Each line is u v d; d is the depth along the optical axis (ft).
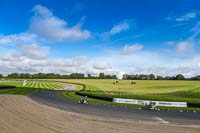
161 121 98.99
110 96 215.51
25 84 407.85
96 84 473.67
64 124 81.92
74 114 105.19
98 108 135.95
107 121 91.76
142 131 77.51
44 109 115.75
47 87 377.50
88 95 225.76
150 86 424.87
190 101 190.90
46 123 82.07
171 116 116.06
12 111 103.86
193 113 132.16
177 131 80.07
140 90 355.97
